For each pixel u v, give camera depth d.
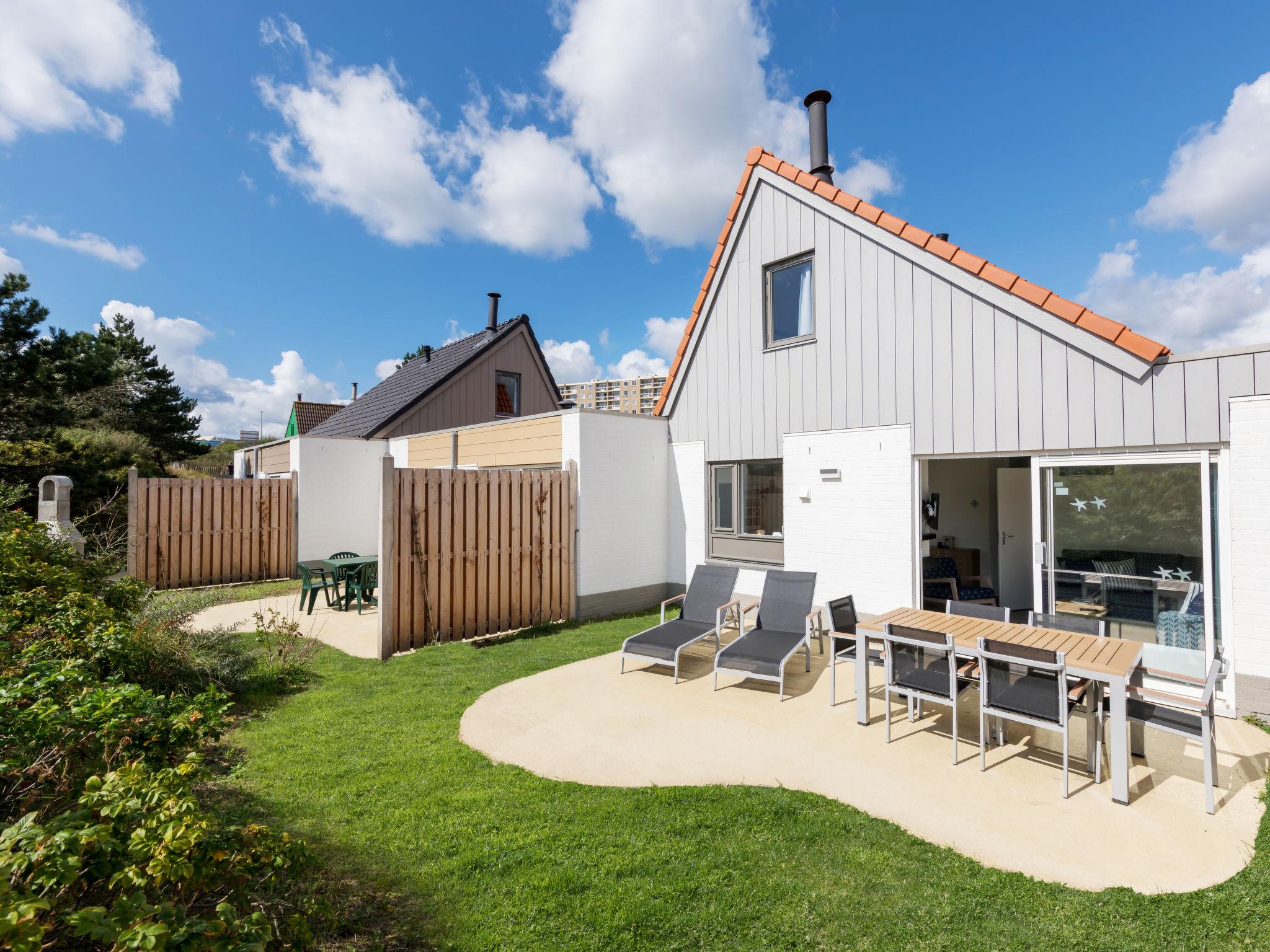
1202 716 3.69
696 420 10.14
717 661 5.97
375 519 14.56
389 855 3.18
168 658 5.04
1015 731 4.99
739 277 9.45
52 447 14.53
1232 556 5.07
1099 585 5.88
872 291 7.66
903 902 2.85
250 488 12.91
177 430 28.14
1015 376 6.39
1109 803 3.80
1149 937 2.61
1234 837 3.39
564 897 2.86
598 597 9.66
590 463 9.55
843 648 5.79
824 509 8.20
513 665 6.85
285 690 5.95
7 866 1.49
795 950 2.54
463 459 12.21
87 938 1.87
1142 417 5.54
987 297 6.57
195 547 12.15
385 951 2.49
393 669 6.68
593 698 5.78
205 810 3.45
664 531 10.60
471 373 17.34
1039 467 6.29
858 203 7.73
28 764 2.32
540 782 4.04
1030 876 3.05
